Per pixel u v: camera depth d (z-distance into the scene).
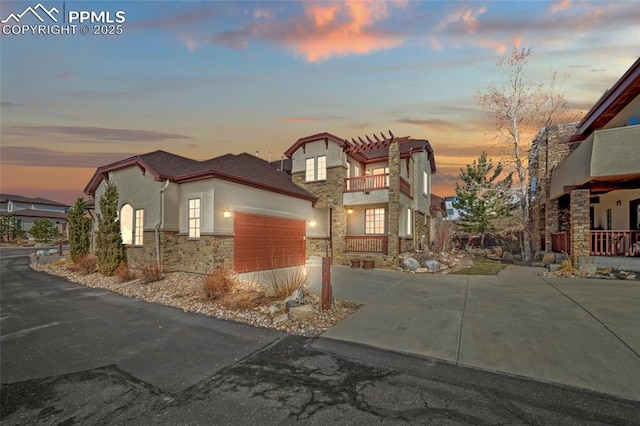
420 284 9.67
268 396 3.26
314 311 6.44
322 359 4.24
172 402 3.17
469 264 14.80
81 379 3.72
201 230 10.88
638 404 2.98
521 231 17.81
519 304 6.75
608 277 9.46
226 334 5.32
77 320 6.27
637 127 8.68
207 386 3.51
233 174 11.23
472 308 6.62
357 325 5.70
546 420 2.74
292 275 8.79
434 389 3.36
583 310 6.06
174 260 11.68
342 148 16.05
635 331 4.84
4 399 3.26
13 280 11.70
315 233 16.78
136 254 12.24
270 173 15.74
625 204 11.79
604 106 10.59
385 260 13.92
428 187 22.20
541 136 15.66
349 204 15.80
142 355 4.45
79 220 15.13
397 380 3.59
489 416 2.82
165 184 11.42
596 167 9.16
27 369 4.02
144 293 8.73
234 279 8.77
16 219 41.62
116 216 12.09
